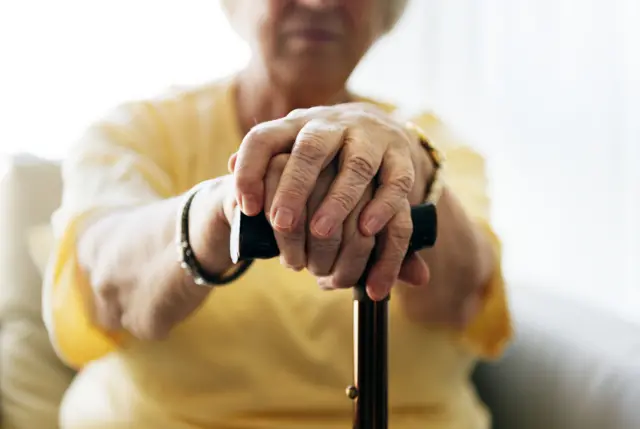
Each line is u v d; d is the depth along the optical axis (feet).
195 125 2.86
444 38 5.79
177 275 2.02
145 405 2.72
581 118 4.80
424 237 1.54
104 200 2.49
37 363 3.59
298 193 1.43
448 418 2.87
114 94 5.07
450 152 3.00
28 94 4.93
